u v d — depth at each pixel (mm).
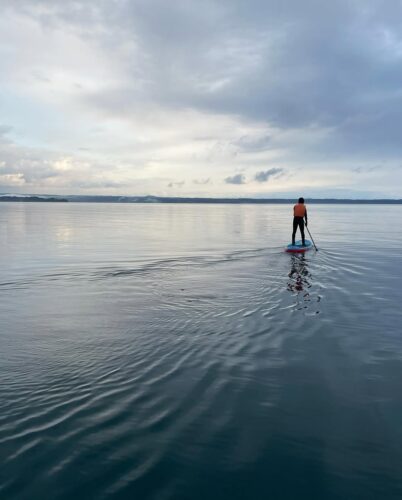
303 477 3758
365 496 3523
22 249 20234
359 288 11414
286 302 9828
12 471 3783
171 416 4734
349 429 4520
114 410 4844
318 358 6465
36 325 8055
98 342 7082
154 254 18609
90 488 3598
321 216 70500
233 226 39969
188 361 6285
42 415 4715
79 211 83812
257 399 5156
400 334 7609
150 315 8727
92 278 12859
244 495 3547
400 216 70188
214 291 10984
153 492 3564
